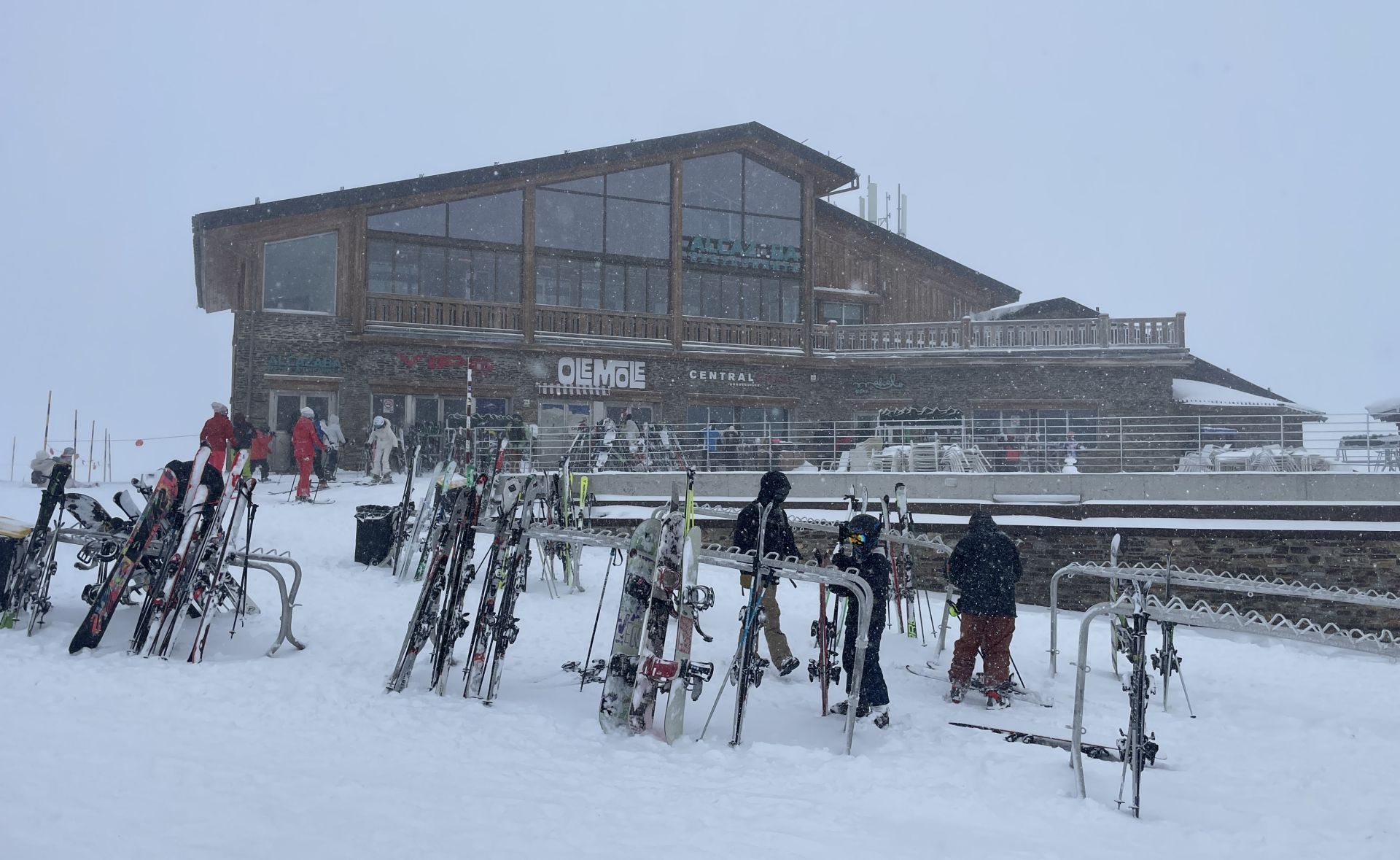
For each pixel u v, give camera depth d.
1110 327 27.66
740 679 6.44
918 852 4.40
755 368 28.33
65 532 8.41
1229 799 5.67
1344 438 20.03
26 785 4.30
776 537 7.92
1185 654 10.90
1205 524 14.77
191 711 6.04
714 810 4.87
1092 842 4.75
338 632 8.95
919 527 15.52
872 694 7.02
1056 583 9.53
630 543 6.75
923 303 31.38
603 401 27.17
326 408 24.81
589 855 4.07
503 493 7.55
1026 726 7.33
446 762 5.44
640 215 28.11
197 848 3.79
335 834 4.08
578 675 7.95
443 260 26.12
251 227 24.30
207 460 7.86
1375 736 7.27
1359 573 14.28
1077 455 24.83
